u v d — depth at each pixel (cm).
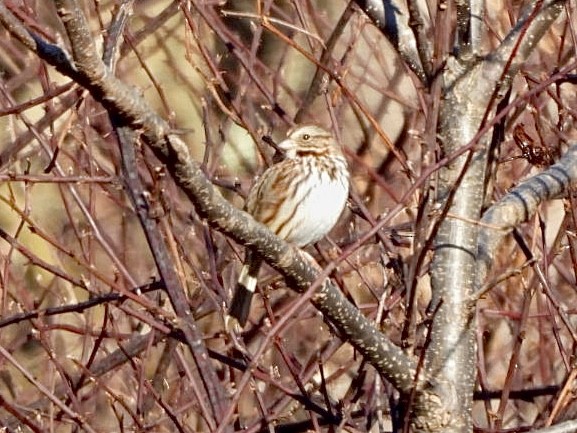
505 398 1050
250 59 1269
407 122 1557
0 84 1257
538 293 1355
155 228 945
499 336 1450
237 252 1155
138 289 1004
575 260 1083
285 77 1623
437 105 916
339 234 1453
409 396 938
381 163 1563
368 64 1570
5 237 1045
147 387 1098
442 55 934
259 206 1217
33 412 1145
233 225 840
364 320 914
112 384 1302
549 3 980
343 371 1182
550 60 1440
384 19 1010
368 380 1259
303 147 1212
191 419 1396
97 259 1558
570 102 1401
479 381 1220
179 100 1844
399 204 845
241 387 858
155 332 1140
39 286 1570
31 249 1583
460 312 963
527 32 982
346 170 1223
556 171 1056
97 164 1308
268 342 856
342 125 1488
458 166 970
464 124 975
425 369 954
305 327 1434
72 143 1380
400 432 962
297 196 1204
